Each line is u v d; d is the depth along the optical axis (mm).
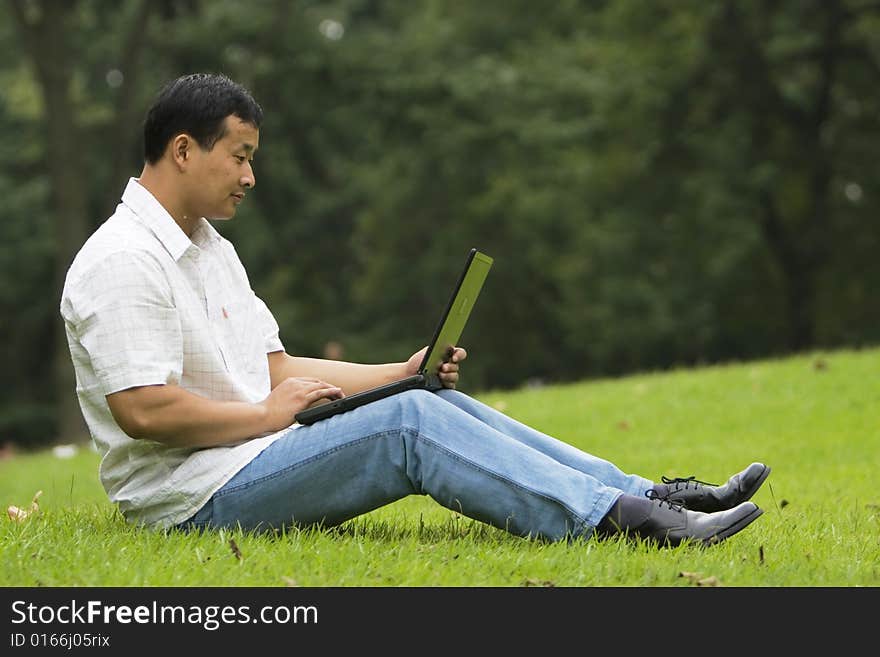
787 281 91938
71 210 71375
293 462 12891
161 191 13375
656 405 35688
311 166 95188
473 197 90938
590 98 86188
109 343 12586
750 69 87938
